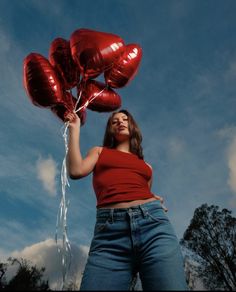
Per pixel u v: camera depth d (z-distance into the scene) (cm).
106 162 150
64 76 201
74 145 148
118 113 179
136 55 208
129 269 128
